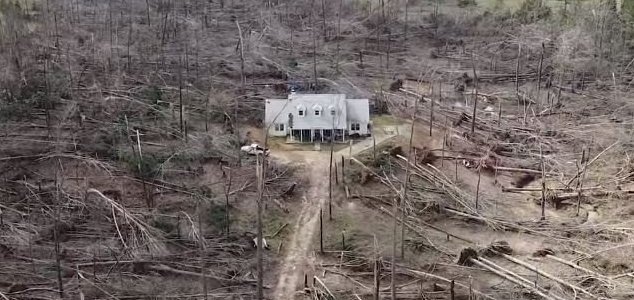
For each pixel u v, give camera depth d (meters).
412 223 39.03
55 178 38.50
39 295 32.28
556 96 55.03
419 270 35.25
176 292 32.97
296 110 46.66
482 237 38.50
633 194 41.81
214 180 41.97
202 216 37.91
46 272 33.66
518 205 41.53
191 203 39.28
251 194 40.88
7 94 46.91
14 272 33.47
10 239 35.31
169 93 51.44
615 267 35.50
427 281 34.38
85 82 51.81
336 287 33.94
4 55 50.75
